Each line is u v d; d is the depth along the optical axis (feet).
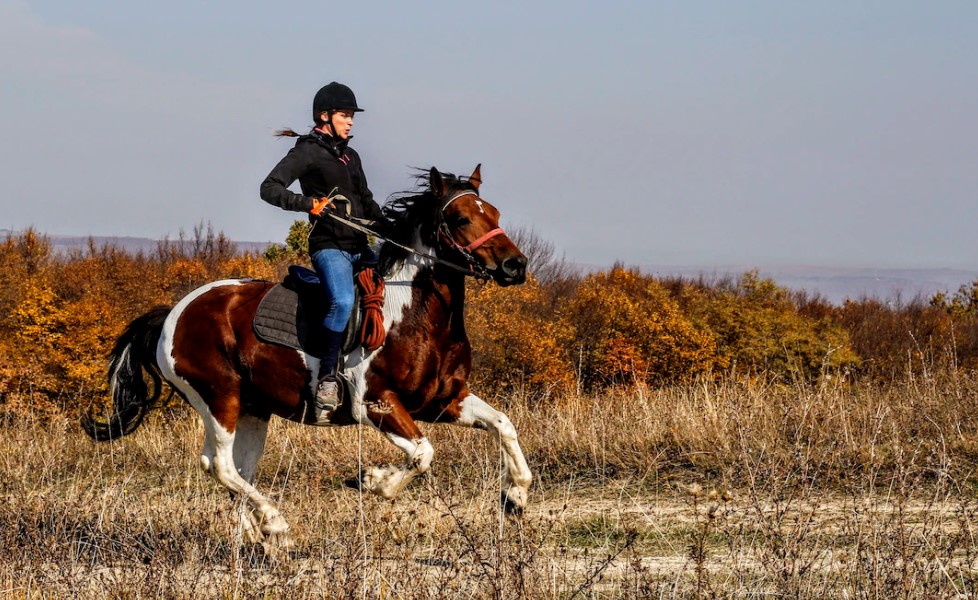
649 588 26.86
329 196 33.63
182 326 36.81
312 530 34.40
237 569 28.40
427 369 33.40
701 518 36.88
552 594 27.45
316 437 53.98
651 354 144.05
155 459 54.44
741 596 27.22
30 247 212.43
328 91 34.55
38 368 113.19
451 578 26.99
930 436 46.70
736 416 46.88
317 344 34.24
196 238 322.96
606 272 257.34
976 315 220.84
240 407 36.63
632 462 47.55
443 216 33.19
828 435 44.55
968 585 27.02
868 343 176.14
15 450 53.52
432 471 46.85
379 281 33.78
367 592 27.12
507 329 137.80
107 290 177.58
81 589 28.89
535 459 50.37
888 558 26.78
